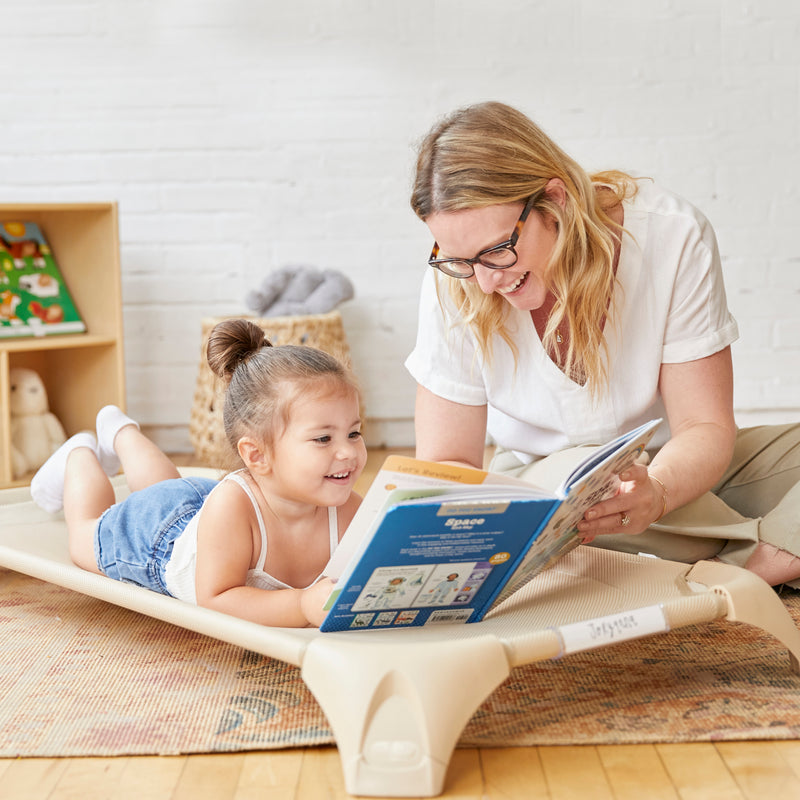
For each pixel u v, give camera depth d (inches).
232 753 45.8
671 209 60.2
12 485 105.9
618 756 44.6
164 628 62.4
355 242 124.5
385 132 122.6
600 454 45.4
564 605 50.9
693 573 52.0
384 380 126.6
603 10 119.6
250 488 54.3
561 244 53.8
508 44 120.5
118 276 114.4
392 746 41.4
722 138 120.9
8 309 111.3
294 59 121.9
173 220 124.6
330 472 52.8
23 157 123.6
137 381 126.8
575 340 58.3
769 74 119.8
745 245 122.3
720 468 56.8
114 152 123.6
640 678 52.6
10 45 122.3
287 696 51.2
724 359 60.5
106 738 46.9
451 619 49.1
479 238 52.2
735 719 47.1
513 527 44.6
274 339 112.5
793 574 60.6
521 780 42.6
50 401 122.3
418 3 120.5
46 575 59.0
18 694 52.2
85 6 121.8
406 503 41.8
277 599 51.4
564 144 121.3
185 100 122.8
